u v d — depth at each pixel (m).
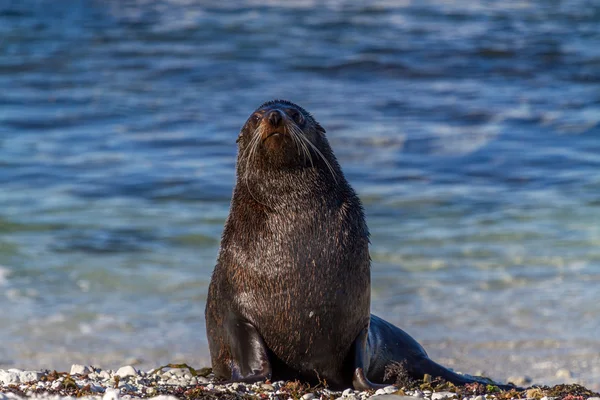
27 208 73.69
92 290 55.91
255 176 30.00
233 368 30.58
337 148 94.06
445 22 157.88
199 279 58.09
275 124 28.70
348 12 165.50
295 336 29.47
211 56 134.12
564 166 88.69
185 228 69.25
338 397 28.33
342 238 29.56
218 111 107.69
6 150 91.62
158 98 113.69
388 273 59.50
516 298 54.53
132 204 75.75
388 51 136.25
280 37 145.62
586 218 71.88
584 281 57.62
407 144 95.31
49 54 134.00
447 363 43.56
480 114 106.81
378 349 33.59
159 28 150.75
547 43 142.25
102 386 29.17
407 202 77.56
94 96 114.19
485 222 71.38
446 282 57.66
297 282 29.11
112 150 92.44
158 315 52.00
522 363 43.50
